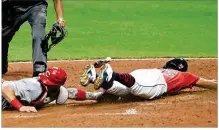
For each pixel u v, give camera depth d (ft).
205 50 114.62
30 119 61.36
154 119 61.05
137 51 112.27
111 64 97.60
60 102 67.56
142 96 68.59
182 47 117.80
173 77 70.49
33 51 76.43
